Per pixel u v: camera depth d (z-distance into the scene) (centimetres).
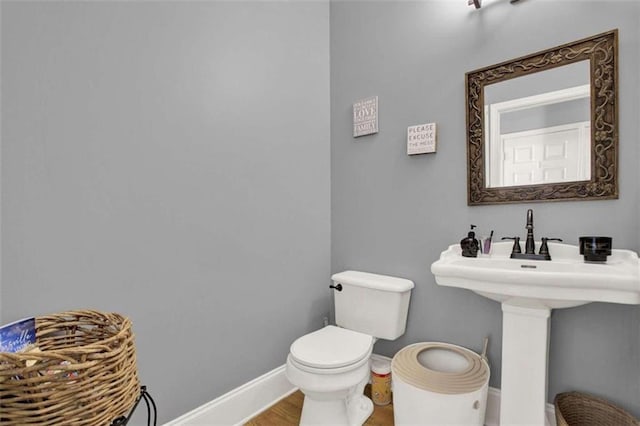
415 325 181
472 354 155
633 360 126
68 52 109
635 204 125
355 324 183
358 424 155
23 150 101
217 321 153
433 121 175
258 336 172
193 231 144
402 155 186
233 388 159
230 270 159
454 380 136
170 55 137
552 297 110
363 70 203
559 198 139
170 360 136
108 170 119
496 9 155
